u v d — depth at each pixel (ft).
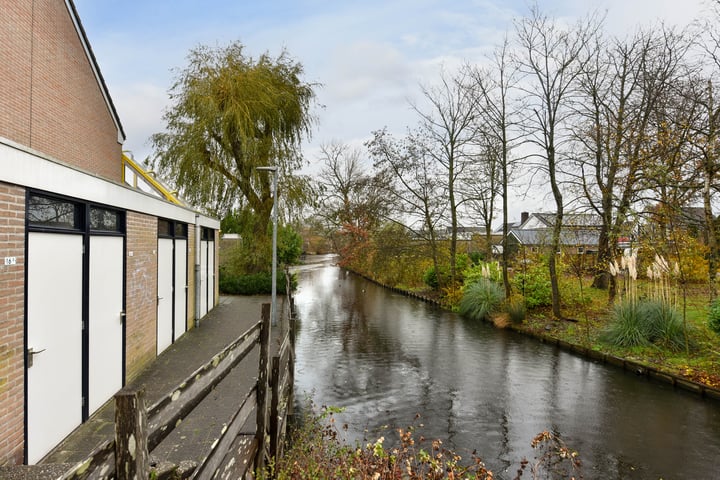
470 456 17.19
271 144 55.42
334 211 101.76
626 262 33.32
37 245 13.55
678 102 39.96
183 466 6.29
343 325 45.42
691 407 22.33
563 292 47.19
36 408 13.26
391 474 11.56
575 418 21.01
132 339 21.58
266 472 11.21
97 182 17.42
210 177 53.21
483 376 27.61
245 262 62.85
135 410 4.39
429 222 66.44
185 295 33.30
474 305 50.37
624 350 31.24
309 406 22.07
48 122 31.89
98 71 39.40
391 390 24.88
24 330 12.66
